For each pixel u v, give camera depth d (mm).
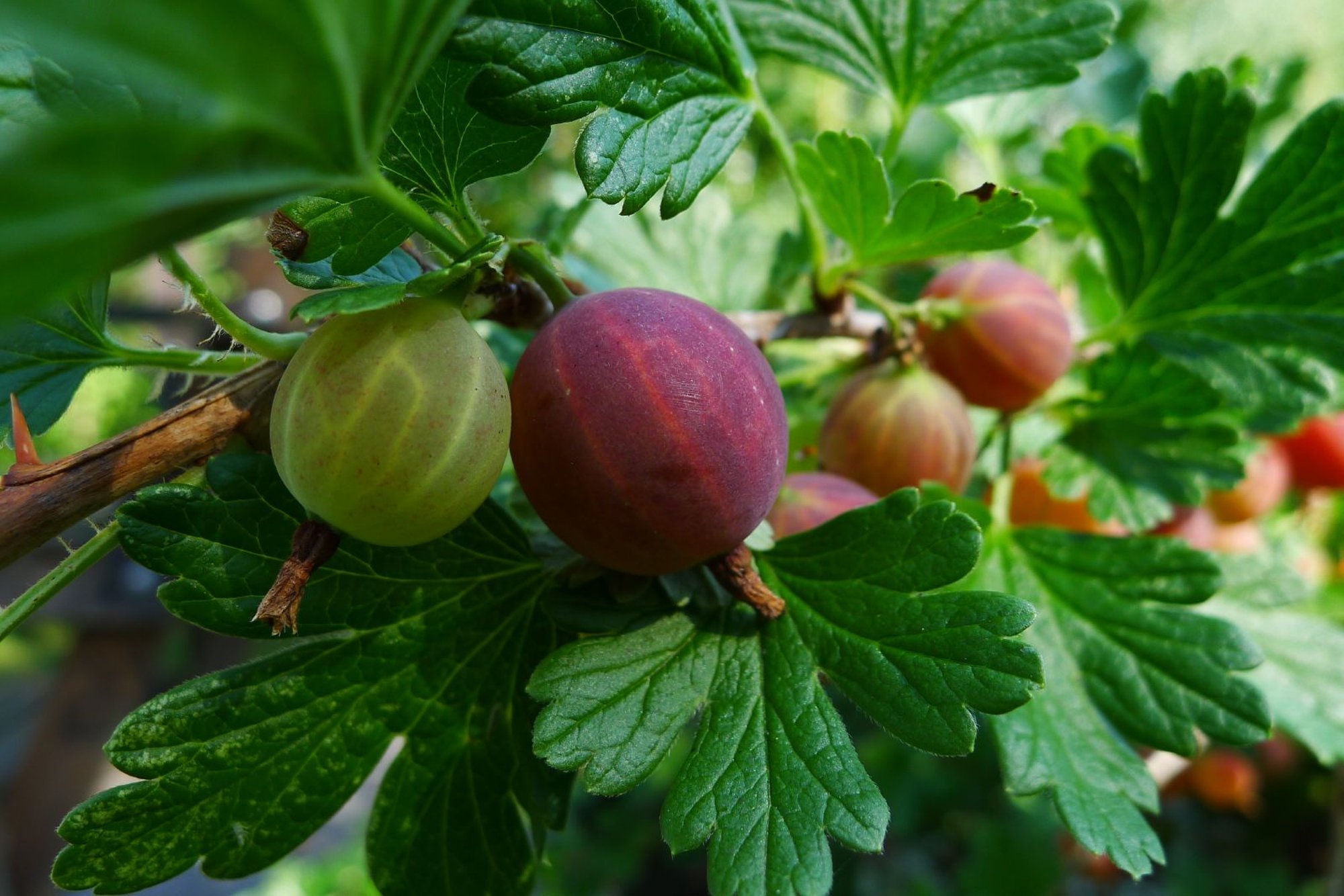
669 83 83
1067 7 114
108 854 75
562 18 77
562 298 81
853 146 92
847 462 113
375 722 84
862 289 112
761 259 159
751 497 75
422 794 85
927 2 113
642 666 81
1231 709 97
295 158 47
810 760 76
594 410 72
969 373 118
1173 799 251
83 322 81
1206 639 101
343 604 83
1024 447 127
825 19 113
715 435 72
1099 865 244
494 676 87
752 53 112
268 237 74
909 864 285
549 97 76
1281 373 112
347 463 67
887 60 114
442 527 73
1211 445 120
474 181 79
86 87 62
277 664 81
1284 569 131
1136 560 108
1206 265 116
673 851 72
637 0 80
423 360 68
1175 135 112
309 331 81
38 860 373
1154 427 122
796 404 138
